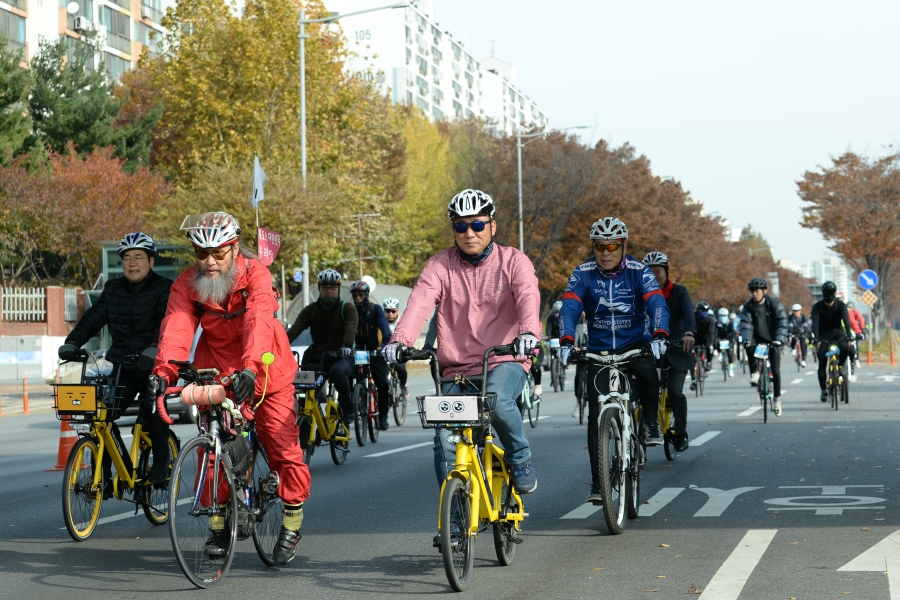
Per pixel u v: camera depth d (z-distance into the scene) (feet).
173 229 180.24
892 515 44.14
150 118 299.99
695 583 33.06
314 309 69.67
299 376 61.87
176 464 32.81
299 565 37.27
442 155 340.59
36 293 210.59
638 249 344.28
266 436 36.96
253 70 212.23
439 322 35.73
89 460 42.86
